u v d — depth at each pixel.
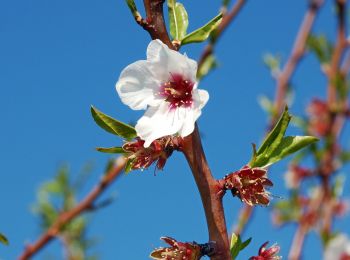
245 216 0.55
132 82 0.29
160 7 0.29
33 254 0.58
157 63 0.29
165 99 0.29
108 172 0.58
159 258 0.27
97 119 0.29
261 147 0.29
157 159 0.28
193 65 0.28
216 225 0.27
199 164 0.27
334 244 0.27
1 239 0.32
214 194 0.27
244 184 0.27
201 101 0.28
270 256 0.29
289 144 0.29
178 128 0.28
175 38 0.30
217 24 0.30
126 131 0.29
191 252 0.27
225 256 0.27
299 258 0.57
